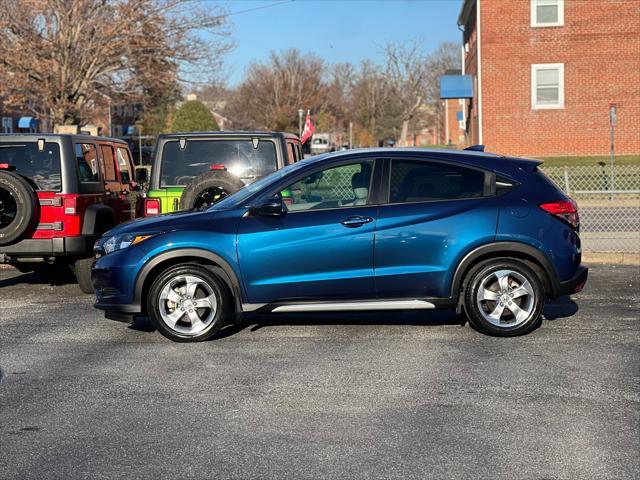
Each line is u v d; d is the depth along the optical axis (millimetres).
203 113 53594
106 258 7457
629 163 30062
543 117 32219
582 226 15547
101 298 7504
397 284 7293
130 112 57094
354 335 7605
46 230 9586
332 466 4402
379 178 7391
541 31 31859
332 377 6156
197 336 7367
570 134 32125
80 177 9906
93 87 36125
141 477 4285
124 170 12414
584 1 31484
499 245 7242
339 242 7258
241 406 5480
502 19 32062
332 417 5223
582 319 8172
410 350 6977
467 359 6641
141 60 34344
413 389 5812
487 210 7277
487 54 32281
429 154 7453
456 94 35188
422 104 84062
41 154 9688
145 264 7328
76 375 6320
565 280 7371
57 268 12445
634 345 7066
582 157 31469
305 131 18797
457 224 7246
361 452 4605
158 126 57125
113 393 5820
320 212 7340
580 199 17250
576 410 5305
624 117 31750
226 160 9961
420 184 7395
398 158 7430
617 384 5879
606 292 9688
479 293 7305
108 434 4961
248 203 7480
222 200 7844
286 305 7359
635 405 5395
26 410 5449
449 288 7289
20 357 6918
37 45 32969
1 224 9414
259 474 4305
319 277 7297
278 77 83688
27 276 11977
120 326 8227
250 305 7379
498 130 32469
